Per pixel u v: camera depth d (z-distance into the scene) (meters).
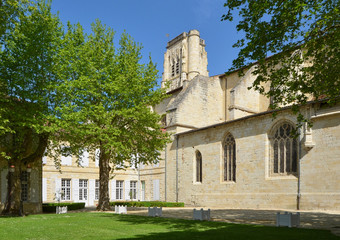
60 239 10.63
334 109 21.84
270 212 20.73
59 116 20.94
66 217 18.28
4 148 22.36
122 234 11.34
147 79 24.39
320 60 13.98
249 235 10.29
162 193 37.75
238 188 28.31
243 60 13.64
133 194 41.50
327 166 21.70
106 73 22.78
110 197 39.03
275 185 25.06
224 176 30.45
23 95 19.53
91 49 23.06
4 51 20.08
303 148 23.33
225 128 30.48
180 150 35.97
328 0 12.16
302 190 23.06
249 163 27.55
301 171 23.28
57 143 23.88
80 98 21.66
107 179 24.83
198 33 66.69
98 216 18.55
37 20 20.53
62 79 21.33
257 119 27.28
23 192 25.56
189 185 34.09
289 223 12.38
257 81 14.36
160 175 38.38
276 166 25.61
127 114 22.50
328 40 12.91
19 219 17.48
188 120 37.62
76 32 23.94
